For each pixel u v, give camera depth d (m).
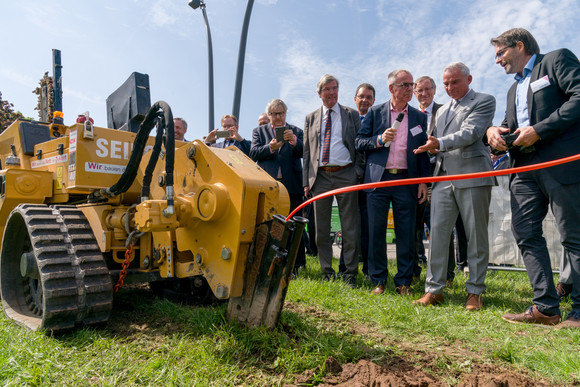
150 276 3.43
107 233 3.05
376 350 2.48
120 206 3.11
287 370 2.17
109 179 3.43
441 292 3.85
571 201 3.11
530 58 3.54
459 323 3.18
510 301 3.95
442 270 3.85
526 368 2.30
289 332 2.68
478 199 3.73
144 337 2.66
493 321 3.22
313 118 5.03
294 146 5.10
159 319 3.08
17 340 2.46
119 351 2.37
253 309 2.50
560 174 3.14
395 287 4.49
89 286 2.72
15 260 3.38
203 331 2.67
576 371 2.17
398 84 4.40
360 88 6.11
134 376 2.07
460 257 6.18
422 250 7.20
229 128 6.30
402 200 4.45
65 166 3.48
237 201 2.38
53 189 3.67
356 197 4.83
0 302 3.57
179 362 2.24
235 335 2.47
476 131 3.72
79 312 2.68
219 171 2.49
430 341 2.74
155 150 2.74
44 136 4.13
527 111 3.49
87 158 3.33
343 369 2.18
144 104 3.93
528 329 3.02
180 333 2.71
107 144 3.45
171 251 2.79
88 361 2.27
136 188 3.25
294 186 5.38
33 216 2.94
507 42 3.56
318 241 4.98
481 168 3.77
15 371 2.04
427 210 7.14
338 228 14.07
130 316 3.22
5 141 4.30
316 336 2.59
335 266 6.53
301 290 3.99
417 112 4.57
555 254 5.88
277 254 2.37
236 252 2.39
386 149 4.49
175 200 2.54
